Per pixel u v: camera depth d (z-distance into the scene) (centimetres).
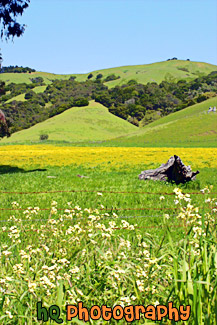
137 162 4403
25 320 388
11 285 428
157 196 1700
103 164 4231
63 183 2477
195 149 6650
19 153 6116
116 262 455
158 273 455
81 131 17575
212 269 400
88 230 530
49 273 431
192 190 2158
